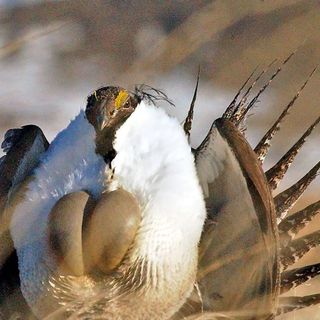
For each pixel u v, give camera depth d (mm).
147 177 10969
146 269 10922
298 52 21406
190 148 11336
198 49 20078
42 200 10969
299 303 11719
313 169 12047
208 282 11406
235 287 11289
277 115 20656
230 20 14766
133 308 11078
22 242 11016
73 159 11031
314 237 11875
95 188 10898
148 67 14766
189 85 20922
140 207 10906
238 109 12531
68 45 21953
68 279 10805
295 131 20328
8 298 11305
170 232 10945
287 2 16078
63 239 10656
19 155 11070
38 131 11375
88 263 10766
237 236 11156
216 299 11430
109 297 10945
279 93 21234
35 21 21359
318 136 20344
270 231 10797
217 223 11258
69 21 20656
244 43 19344
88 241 10695
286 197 12000
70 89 21594
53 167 11055
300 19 17047
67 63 21969
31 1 21469
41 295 10969
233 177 11031
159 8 20797
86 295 10906
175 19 20188
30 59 22125
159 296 11078
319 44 20891
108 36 21047
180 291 11227
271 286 11008
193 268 11266
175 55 14688
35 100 21094
